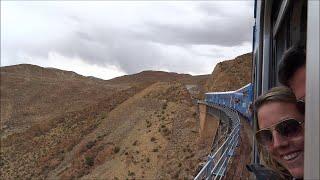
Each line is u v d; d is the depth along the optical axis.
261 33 7.00
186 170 83.94
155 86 154.38
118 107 155.88
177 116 119.25
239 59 147.38
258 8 7.48
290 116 2.58
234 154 26.14
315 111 2.10
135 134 121.38
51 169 140.00
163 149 103.62
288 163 2.62
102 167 113.12
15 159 167.75
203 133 87.25
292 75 2.80
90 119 165.25
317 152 2.05
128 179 99.06
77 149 141.88
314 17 2.16
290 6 4.21
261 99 2.69
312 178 2.10
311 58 2.19
